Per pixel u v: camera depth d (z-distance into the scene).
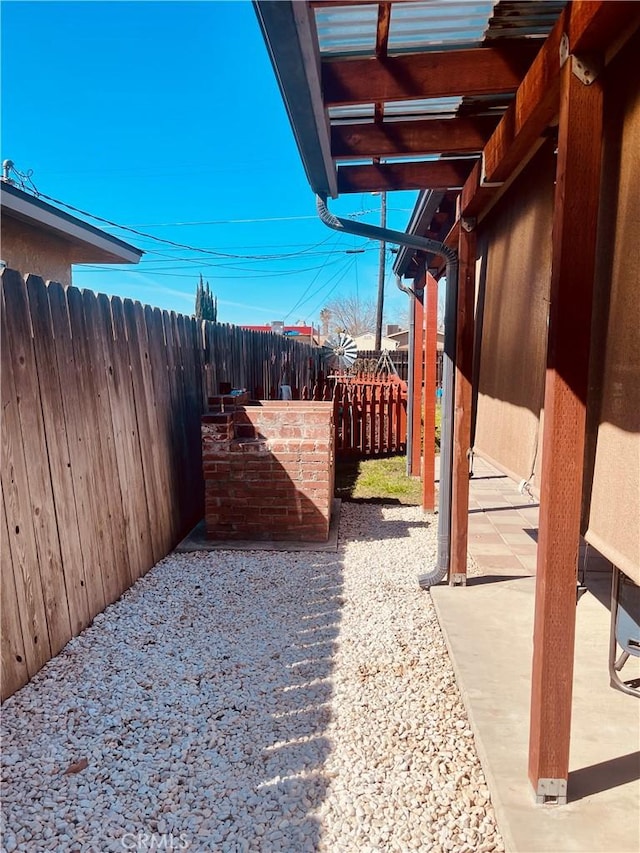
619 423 1.60
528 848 1.58
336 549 4.31
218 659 2.74
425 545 4.50
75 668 2.63
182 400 4.65
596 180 1.53
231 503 4.43
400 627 3.10
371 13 1.77
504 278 3.10
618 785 1.83
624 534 1.56
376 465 8.05
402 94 2.11
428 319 5.54
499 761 1.95
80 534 3.01
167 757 2.06
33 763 2.01
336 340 16.64
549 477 1.65
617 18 1.32
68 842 1.68
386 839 1.69
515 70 2.07
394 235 3.29
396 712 2.33
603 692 2.42
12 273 2.52
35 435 2.63
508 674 2.53
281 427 4.42
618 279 1.61
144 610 3.26
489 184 2.62
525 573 3.87
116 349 3.54
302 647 2.87
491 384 3.37
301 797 1.86
